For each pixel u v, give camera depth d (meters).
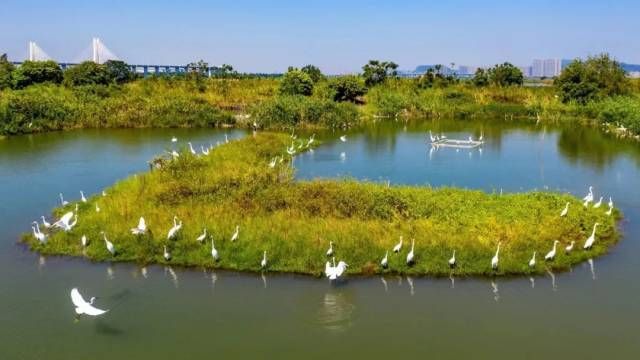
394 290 29.95
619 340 25.59
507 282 30.77
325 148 74.06
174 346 25.08
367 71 138.38
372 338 25.73
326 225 34.72
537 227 35.50
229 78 150.75
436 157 68.25
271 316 27.58
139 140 79.44
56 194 49.22
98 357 24.23
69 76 117.31
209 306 28.50
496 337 25.81
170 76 136.00
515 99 126.81
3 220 41.19
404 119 111.25
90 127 91.81
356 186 41.28
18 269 32.34
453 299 29.11
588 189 51.94
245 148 61.88
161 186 41.50
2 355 24.23
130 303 28.78
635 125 83.06
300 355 24.42
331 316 27.53
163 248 33.34
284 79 117.75
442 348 24.95
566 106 114.12
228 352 24.61
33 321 27.03
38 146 73.56
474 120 111.62
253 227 34.69
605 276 31.62
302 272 31.64
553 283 30.77
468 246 32.78
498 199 40.69
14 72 113.56
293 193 39.75
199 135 84.81
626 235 37.97
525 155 70.00
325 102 96.88
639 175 58.19
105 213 37.75
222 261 32.44
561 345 25.20
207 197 39.56
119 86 119.25
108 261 33.16
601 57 118.31
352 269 31.59
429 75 140.38
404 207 38.34
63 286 30.50
